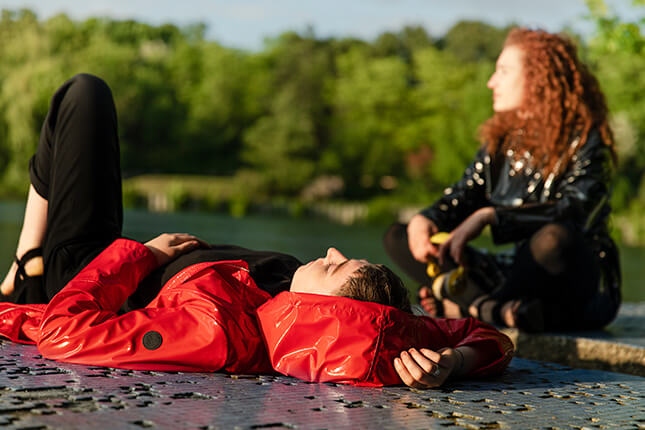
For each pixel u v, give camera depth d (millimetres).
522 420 1443
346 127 57188
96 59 59250
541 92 3021
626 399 1711
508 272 3113
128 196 51500
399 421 1381
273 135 55594
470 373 1894
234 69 62969
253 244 23875
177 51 66938
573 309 2918
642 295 13164
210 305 1825
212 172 62344
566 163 2996
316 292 1856
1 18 54719
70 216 2275
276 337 1811
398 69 57625
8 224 25406
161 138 61281
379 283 1808
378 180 57312
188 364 1796
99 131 2318
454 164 49281
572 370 2168
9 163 44719
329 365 1737
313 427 1304
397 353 1753
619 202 38094
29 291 2398
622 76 34188
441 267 3127
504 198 3123
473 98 48125
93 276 1990
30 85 44094
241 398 1514
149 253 2129
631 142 37000
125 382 1609
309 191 55531
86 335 1793
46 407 1351
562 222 2857
